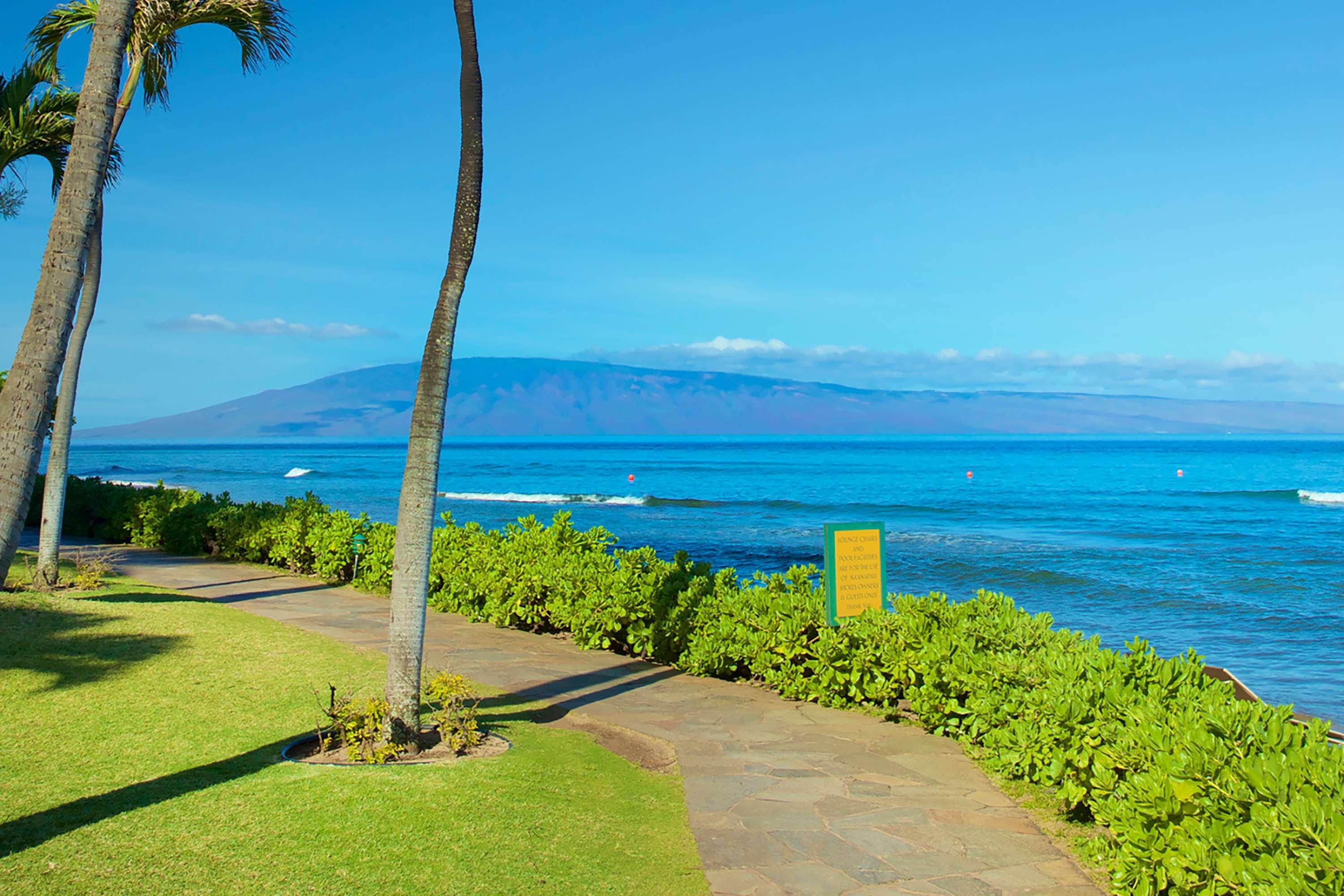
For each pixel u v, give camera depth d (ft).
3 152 42.98
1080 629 60.13
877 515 167.02
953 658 25.62
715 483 285.02
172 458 531.91
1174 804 14.49
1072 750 19.13
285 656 31.55
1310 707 40.22
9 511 17.83
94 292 43.14
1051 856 17.75
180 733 22.61
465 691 25.22
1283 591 76.13
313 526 57.77
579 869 16.22
